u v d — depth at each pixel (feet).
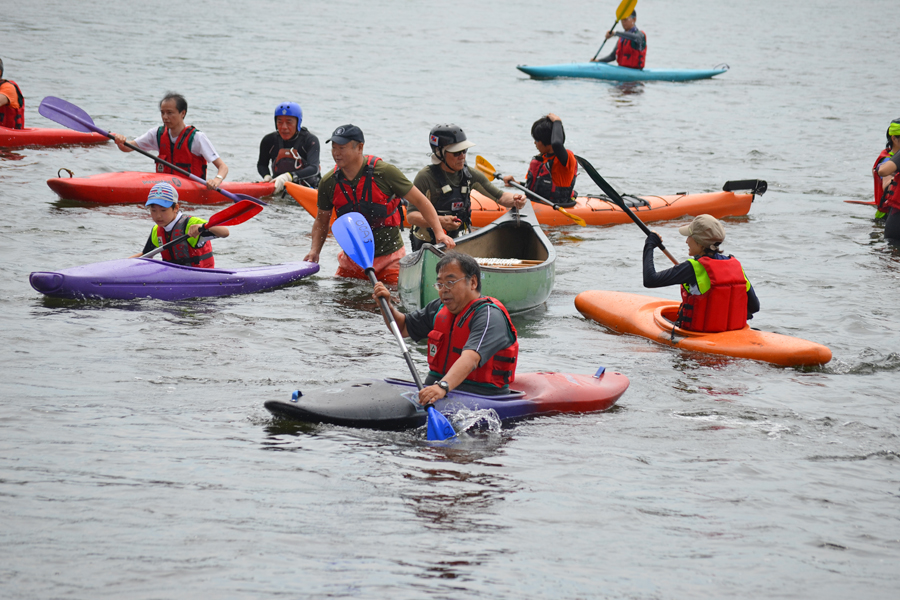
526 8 542.57
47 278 76.89
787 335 76.13
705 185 153.79
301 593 34.01
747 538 40.57
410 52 328.29
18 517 39.14
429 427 51.19
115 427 50.57
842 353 72.74
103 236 102.89
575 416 56.85
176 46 300.20
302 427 52.13
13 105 156.87
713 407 59.47
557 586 35.45
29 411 52.19
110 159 153.07
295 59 291.17
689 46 386.93
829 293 91.35
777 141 197.67
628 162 171.83
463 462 48.24
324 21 409.49
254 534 38.63
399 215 92.68
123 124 177.47
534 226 96.73
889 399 61.98
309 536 38.73
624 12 282.77
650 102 246.68
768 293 91.30
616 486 45.85
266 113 200.44
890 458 51.19
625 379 61.72
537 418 55.93
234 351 66.95
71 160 148.77
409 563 36.76
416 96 237.45
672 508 43.47
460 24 433.89
